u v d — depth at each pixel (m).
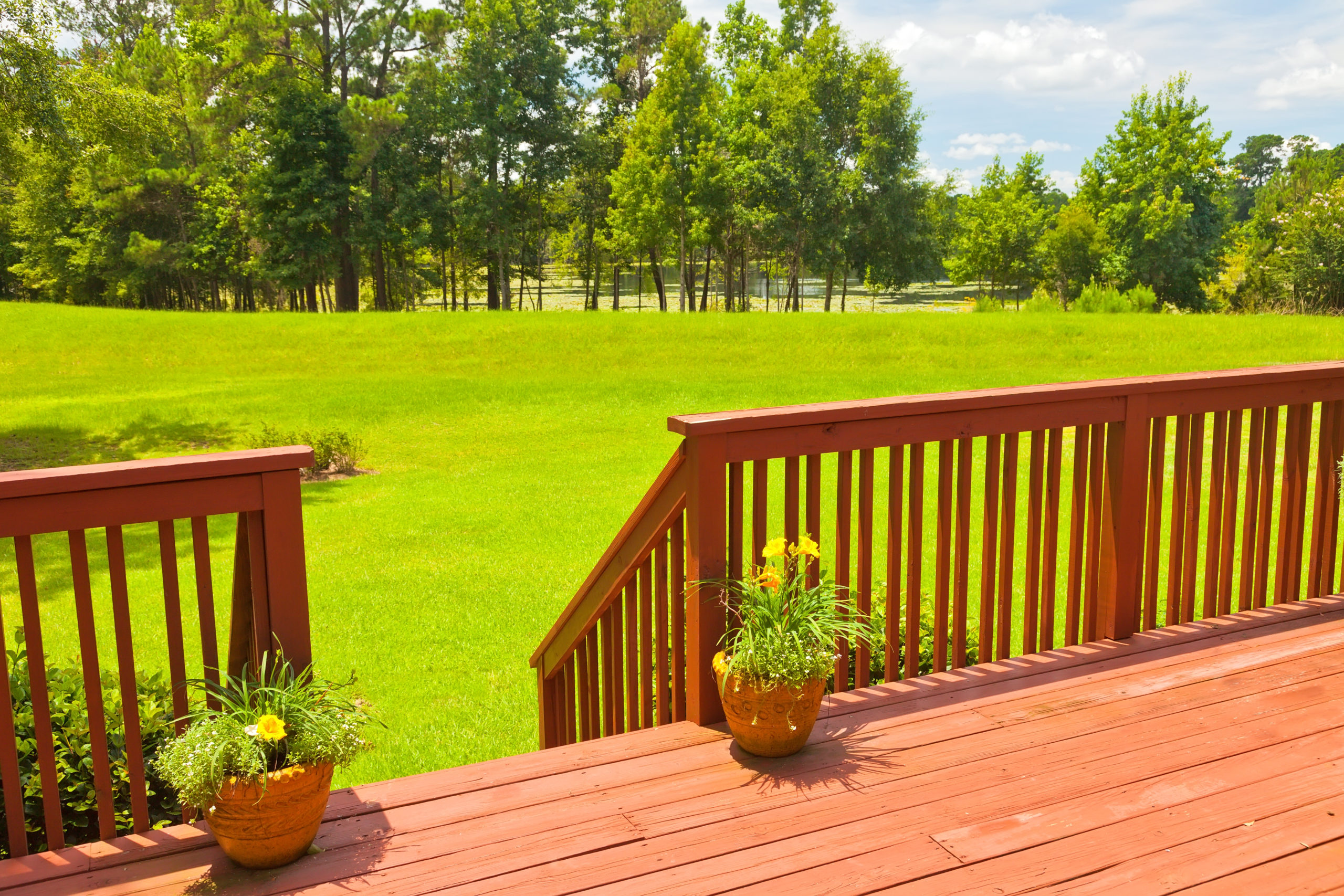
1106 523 3.28
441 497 12.19
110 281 47.97
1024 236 53.44
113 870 2.05
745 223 42.56
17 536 1.99
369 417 18.41
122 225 46.59
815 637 2.44
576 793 2.33
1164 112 48.16
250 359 25.11
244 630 2.32
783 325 26.38
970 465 3.00
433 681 6.24
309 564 9.10
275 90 40.06
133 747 2.21
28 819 2.63
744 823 2.18
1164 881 1.91
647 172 42.38
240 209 44.19
